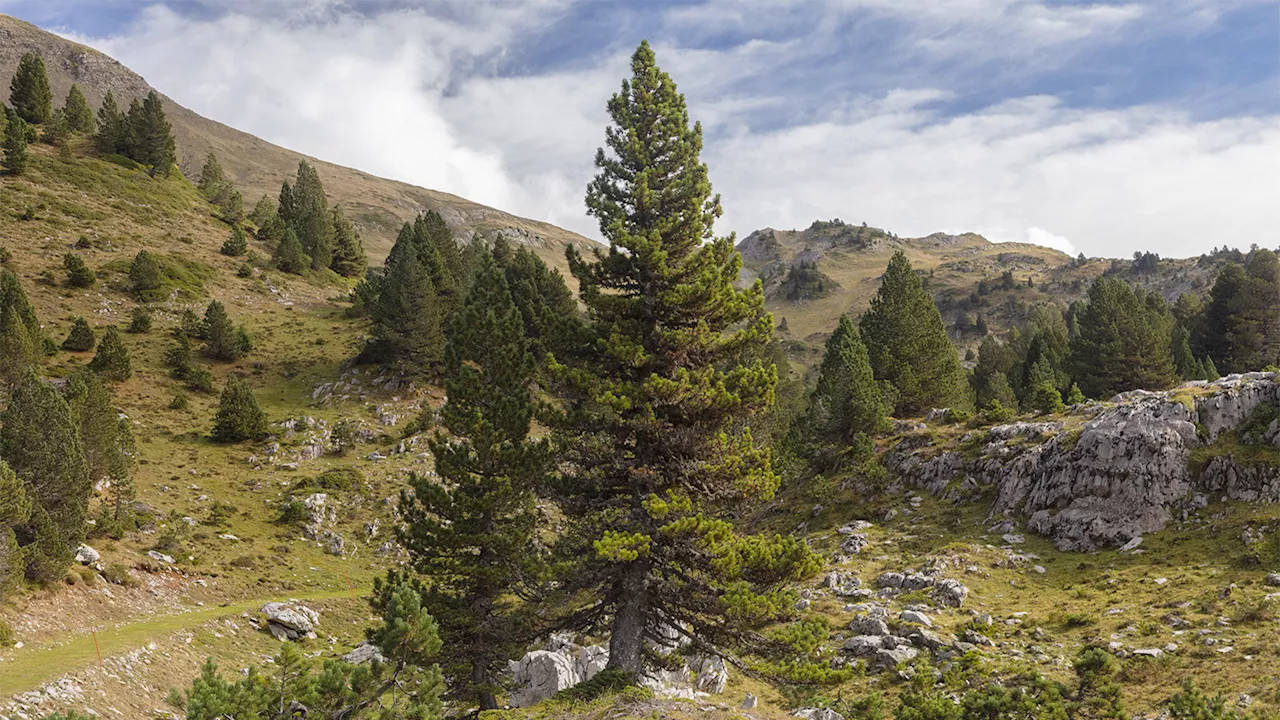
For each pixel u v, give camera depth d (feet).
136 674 128.98
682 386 87.86
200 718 62.23
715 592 86.43
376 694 72.23
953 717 97.19
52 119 525.75
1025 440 212.84
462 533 100.07
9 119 481.05
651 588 89.76
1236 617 127.24
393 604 74.79
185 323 348.59
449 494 101.65
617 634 87.30
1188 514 169.58
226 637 158.51
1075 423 210.38
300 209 570.46
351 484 252.21
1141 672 115.24
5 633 128.67
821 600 167.53
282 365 343.26
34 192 443.73
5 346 241.96
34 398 167.22
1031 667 122.42
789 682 83.05
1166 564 156.97
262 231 527.81
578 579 88.69
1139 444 180.55
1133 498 175.32
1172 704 91.66
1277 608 126.00
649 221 98.73
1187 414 183.73
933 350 293.64
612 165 99.40
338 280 506.48
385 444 282.36
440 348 326.03
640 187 94.99
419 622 73.67
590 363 96.58
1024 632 139.33
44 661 123.24
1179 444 179.01
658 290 96.48
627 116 98.58
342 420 293.23
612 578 90.48
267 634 167.22
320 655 163.43
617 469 92.99
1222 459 173.88
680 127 98.89
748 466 91.20
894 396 277.03
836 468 249.34
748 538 88.99
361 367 334.03
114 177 505.25
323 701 70.03
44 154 499.10
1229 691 104.63
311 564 213.66
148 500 221.25
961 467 218.59
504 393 106.11
